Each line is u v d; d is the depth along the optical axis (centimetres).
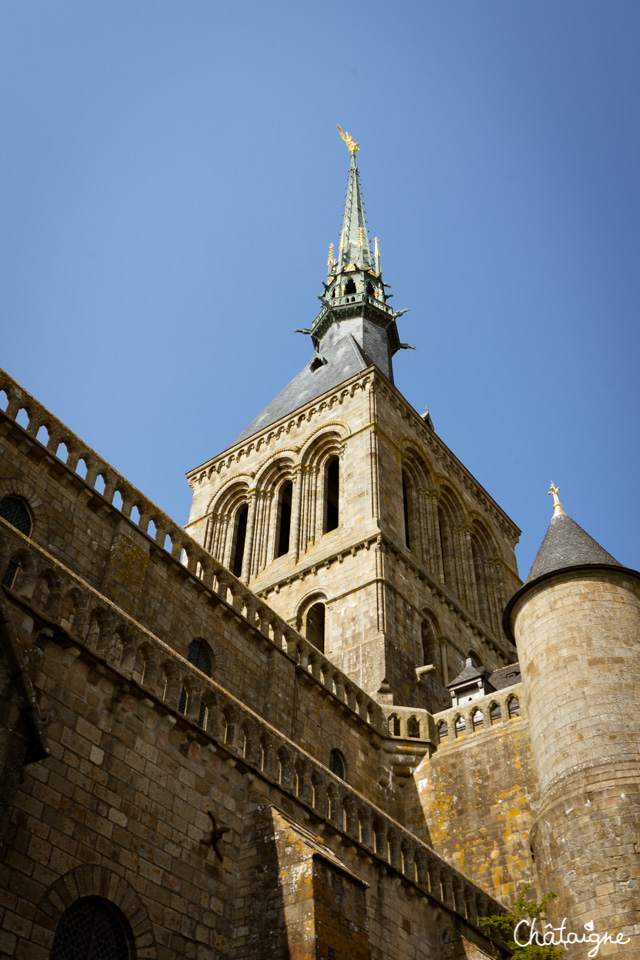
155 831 1916
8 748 1548
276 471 5812
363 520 4928
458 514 5856
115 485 3008
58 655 1888
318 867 1991
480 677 4147
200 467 6216
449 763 3612
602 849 2666
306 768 2442
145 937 1789
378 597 4472
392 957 2325
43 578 1962
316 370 6588
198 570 3259
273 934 1923
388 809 3550
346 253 7850
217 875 2011
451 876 2767
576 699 3044
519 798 3331
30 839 1661
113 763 1894
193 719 2144
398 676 4212
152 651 2125
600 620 3238
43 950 1599
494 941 2667
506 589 5906
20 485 2666
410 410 5844
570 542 3594
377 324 7262
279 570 5119
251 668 3238
